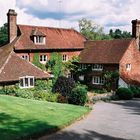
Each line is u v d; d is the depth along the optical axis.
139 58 56.16
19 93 34.09
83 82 54.91
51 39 53.59
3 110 20.86
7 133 15.25
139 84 51.81
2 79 36.47
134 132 18.20
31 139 15.25
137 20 57.44
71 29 59.91
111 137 16.70
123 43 54.47
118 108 31.48
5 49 47.62
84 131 17.94
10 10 50.06
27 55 48.91
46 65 51.00
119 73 51.16
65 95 35.22
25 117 19.58
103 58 53.31
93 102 37.22
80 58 55.59
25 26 51.97
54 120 19.58
